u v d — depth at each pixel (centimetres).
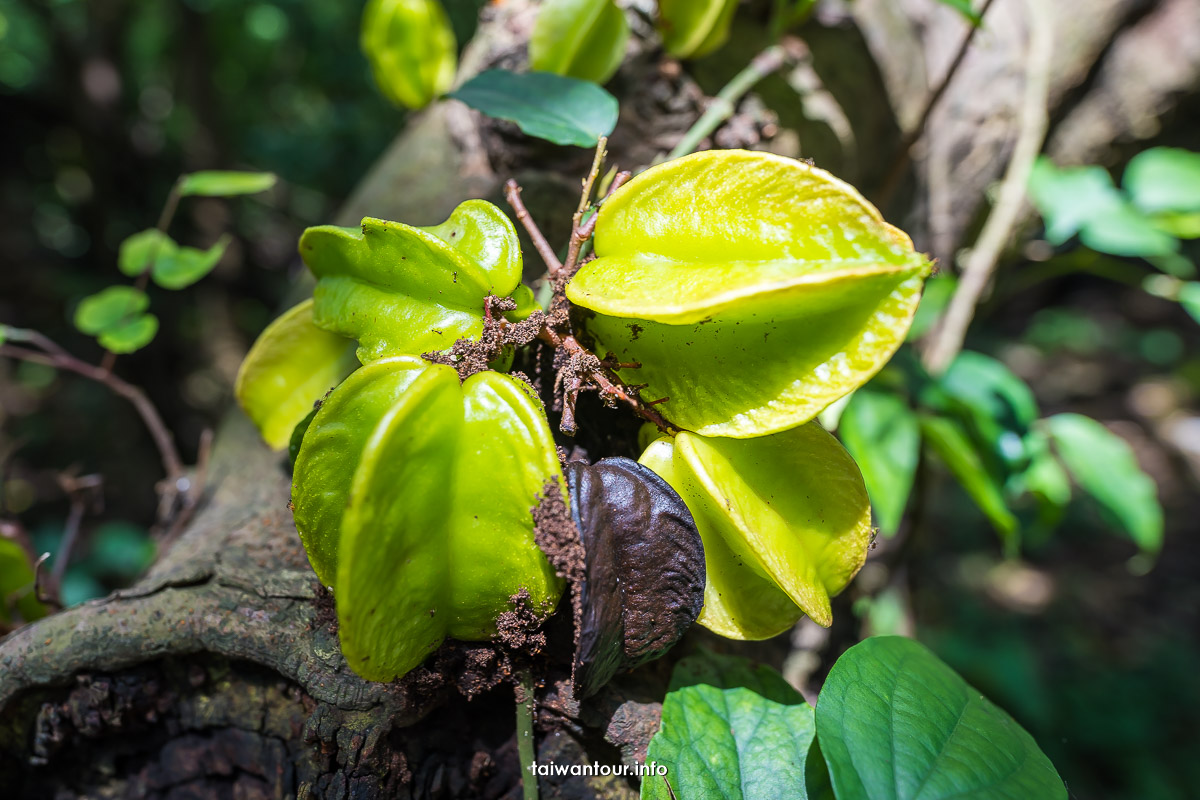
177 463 45
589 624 29
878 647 33
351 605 27
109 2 131
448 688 32
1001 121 52
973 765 30
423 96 49
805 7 45
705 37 43
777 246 30
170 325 134
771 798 32
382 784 32
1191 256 179
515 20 46
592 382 33
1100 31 54
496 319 31
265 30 143
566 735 33
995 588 133
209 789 35
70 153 147
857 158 49
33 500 120
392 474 28
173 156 139
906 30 52
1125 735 98
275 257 151
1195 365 192
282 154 144
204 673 34
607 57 42
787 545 32
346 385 29
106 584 93
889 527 42
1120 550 140
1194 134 73
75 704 34
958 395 49
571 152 42
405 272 32
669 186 31
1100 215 53
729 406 31
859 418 44
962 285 52
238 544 36
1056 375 200
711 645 36
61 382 137
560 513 29
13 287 145
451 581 30
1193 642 118
